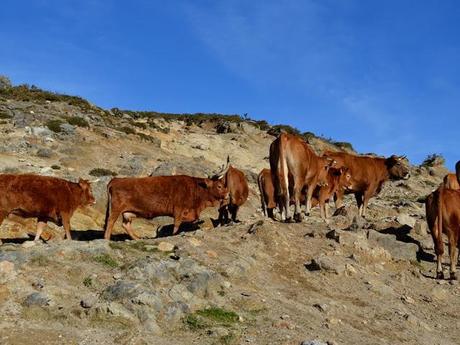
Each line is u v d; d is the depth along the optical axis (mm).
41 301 8281
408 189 39625
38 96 45844
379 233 14805
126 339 7676
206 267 10492
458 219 13289
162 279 9531
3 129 32312
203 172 27984
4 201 11742
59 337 7570
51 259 9719
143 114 51969
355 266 12383
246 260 11320
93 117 40469
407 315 10406
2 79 49906
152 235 17484
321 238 13828
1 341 7250
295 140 14938
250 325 8797
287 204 14836
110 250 10453
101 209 19062
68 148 31062
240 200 17406
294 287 11016
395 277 12703
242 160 43312
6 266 8914
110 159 31609
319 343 7980
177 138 44094
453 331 10461
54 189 12242
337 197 18906
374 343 8914
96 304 8312
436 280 13078
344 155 18625
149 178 13586
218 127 52094
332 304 10297
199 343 7934
